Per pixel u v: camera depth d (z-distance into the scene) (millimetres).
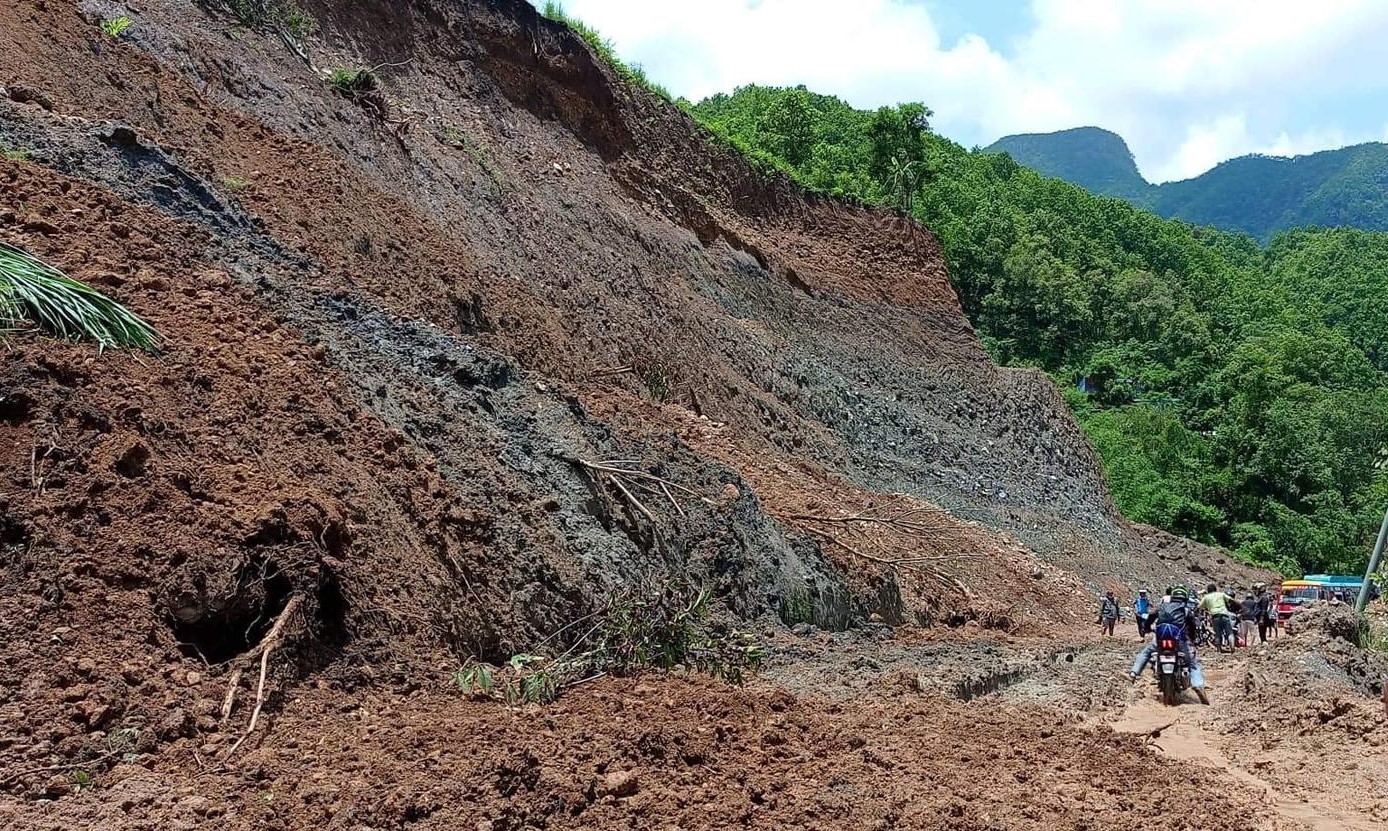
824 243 27688
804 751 4891
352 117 13594
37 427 4664
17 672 3770
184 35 11742
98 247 6512
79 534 4363
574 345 13641
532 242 15539
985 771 5074
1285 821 4918
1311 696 7785
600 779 4004
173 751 3760
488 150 17250
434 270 11211
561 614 6559
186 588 4348
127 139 8070
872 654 8695
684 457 10422
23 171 6754
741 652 7125
